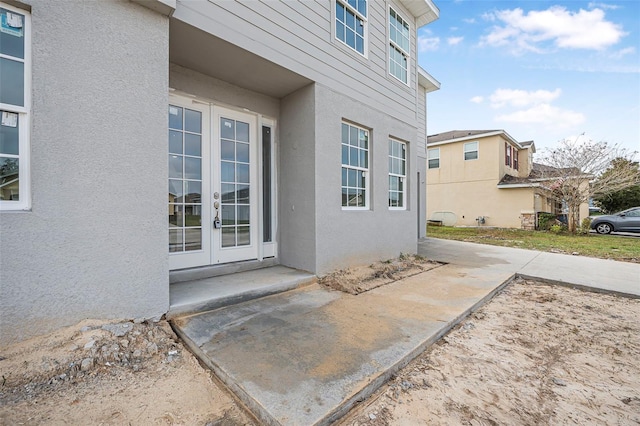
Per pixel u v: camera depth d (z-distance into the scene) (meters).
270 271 4.65
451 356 2.60
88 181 2.42
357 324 3.00
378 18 6.06
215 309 3.28
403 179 7.21
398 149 7.04
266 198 5.07
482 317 3.57
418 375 2.28
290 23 4.15
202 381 2.07
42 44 2.21
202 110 4.23
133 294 2.66
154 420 1.67
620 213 13.65
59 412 1.68
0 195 2.15
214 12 3.28
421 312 3.41
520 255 7.68
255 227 4.86
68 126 2.32
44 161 2.22
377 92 6.00
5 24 2.14
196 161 4.16
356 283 4.54
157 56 2.80
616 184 13.13
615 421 1.82
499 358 2.59
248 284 3.86
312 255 4.60
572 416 1.86
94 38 2.45
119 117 2.58
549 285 5.18
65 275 2.31
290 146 4.96
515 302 4.21
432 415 1.82
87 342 2.23
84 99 2.40
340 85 5.04
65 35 2.31
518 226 15.37
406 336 2.74
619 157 13.02
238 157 4.64
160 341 2.50
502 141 16.56
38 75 2.19
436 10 7.32
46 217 2.23
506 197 15.77
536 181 14.76
